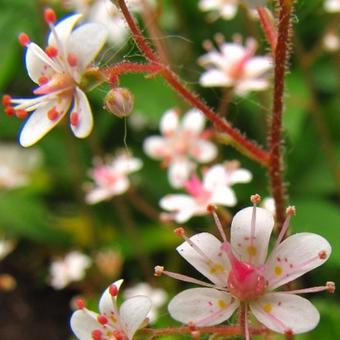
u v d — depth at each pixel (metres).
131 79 0.12
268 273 0.06
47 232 0.13
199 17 0.13
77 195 0.13
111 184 0.11
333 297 0.11
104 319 0.07
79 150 0.13
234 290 0.06
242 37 0.13
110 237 0.13
